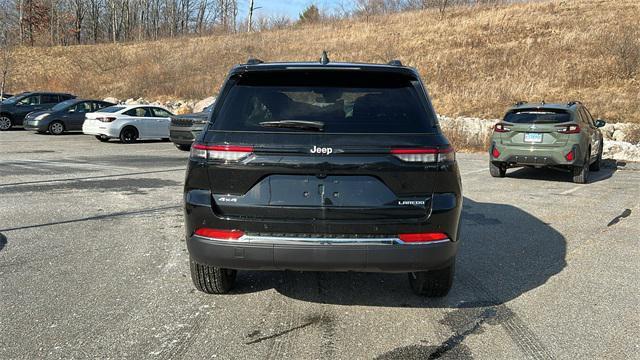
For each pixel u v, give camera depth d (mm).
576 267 5062
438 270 3941
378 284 4543
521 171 12602
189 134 14938
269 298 4180
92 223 6570
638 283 4605
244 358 3166
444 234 3471
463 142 17359
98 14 69500
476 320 3789
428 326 3678
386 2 47031
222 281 4082
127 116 17953
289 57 32250
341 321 3748
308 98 3572
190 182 3527
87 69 36938
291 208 3361
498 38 28016
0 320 3662
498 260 5281
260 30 45250
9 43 40844
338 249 3340
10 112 21625
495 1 38969
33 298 4082
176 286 4406
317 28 40844
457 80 23719
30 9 57938
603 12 29141
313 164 3330
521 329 3641
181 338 3430
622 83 20203
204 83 30547
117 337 3424
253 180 3393
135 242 5734
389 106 3562
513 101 20125
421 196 3426
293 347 3324
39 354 3174
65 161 12797
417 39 30609
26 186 9117
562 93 19969
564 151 10383
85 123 18094
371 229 3367
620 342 3436
